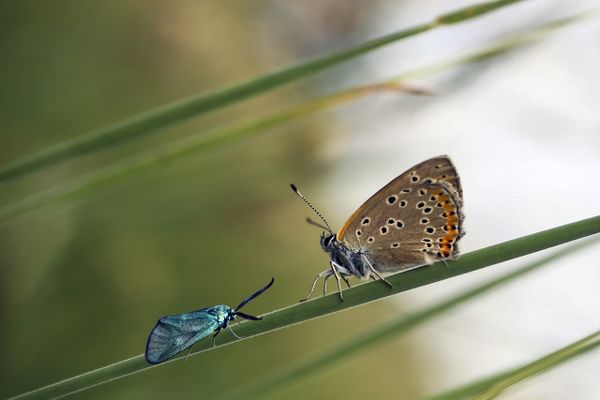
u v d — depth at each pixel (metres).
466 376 0.45
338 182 0.38
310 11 0.54
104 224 0.33
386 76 0.28
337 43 0.55
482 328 0.28
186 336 0.23
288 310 0.24
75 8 0.38
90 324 0.34
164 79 0.43
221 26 0.49
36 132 0.36
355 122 0.33
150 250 0.36
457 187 0.25
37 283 0.33
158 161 0.25
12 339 0.32
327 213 0.45
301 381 0.25
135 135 0.24
